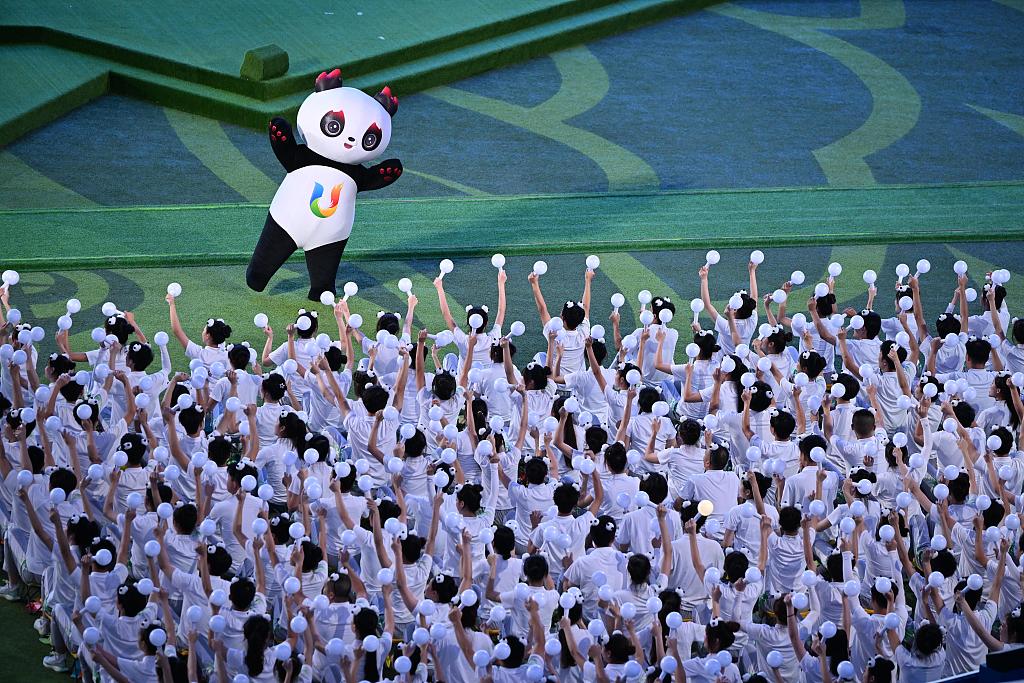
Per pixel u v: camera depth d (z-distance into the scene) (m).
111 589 39.62
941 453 48.38
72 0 93.00
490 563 41.00
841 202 75.50
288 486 42.31
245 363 49.75
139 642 37.75
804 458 45.66
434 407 47.19
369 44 88.88
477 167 78.38
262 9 93.75
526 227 71.12
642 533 42.53
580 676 38.47
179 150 78.19
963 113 89.31
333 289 62.28
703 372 52.22
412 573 40.44
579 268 67.12
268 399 47.72
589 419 48.03
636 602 39.41
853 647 40.22
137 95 84.56
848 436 48.91
